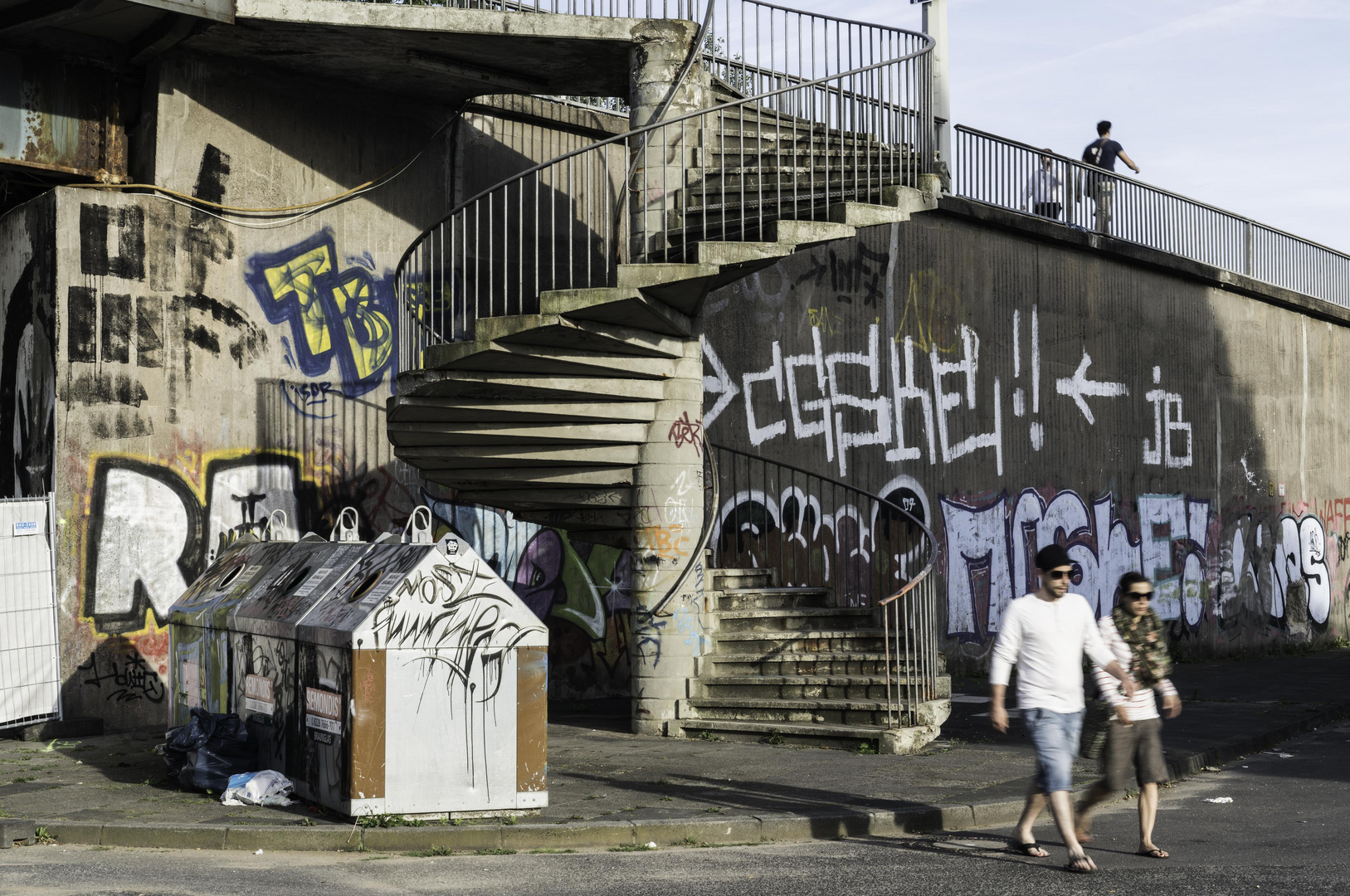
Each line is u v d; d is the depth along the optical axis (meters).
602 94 13.98
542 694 7.55
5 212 12.96
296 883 6.09
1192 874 6.33
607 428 11.00
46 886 5.95
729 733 10.69
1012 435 18.31
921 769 9.24
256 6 11.27
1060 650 6.59
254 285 12.69
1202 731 11.70
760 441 15.15
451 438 10.93
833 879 6.24
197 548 12.08
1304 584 25.17
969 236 17.88
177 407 12.02
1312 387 25.75
